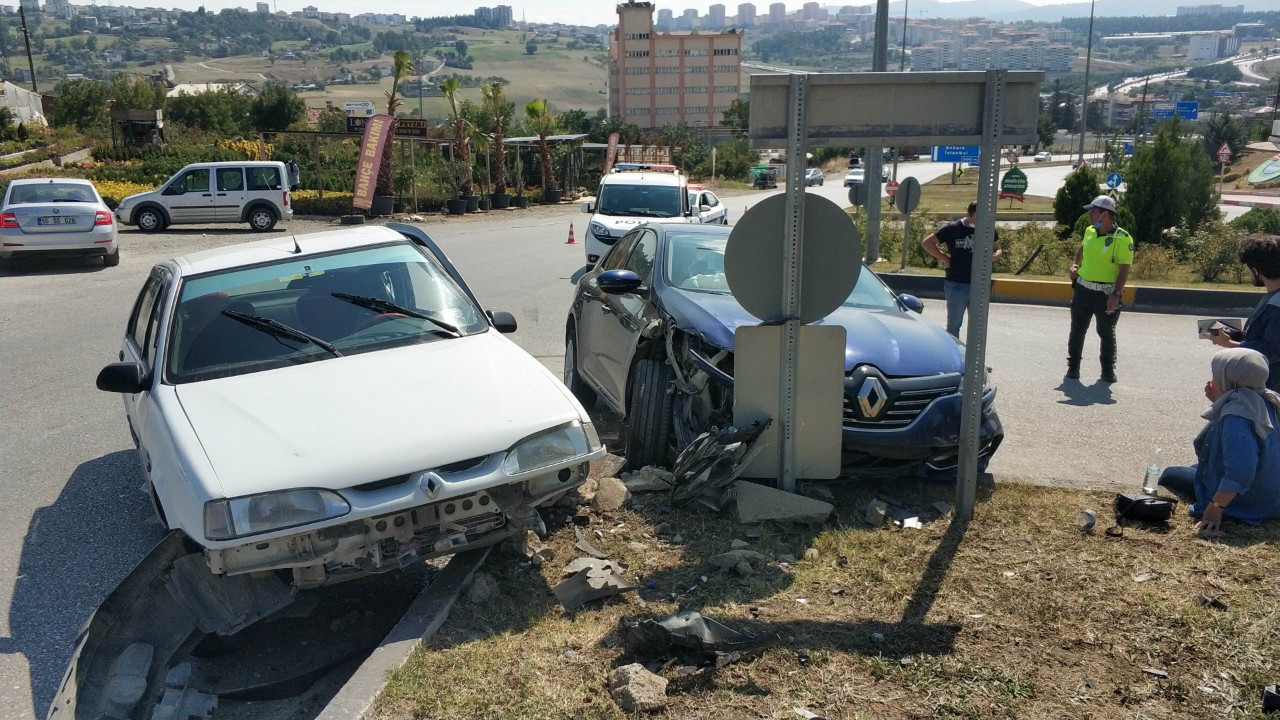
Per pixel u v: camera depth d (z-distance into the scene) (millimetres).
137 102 56312
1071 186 23719
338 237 5688
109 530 5352
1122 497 5133
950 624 3965
